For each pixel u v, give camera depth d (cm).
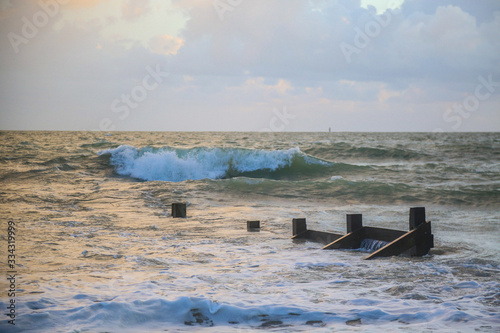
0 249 852
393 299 521
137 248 888
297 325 435
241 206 1577
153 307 469
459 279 628
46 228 1109
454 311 461
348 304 501
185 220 1269
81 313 439
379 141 7706
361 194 1808
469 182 2303
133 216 1335
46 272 666
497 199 1669
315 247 911
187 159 2731
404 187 1908
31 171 2439
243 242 962
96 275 642
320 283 609
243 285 595
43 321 415
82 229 1109
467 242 943
